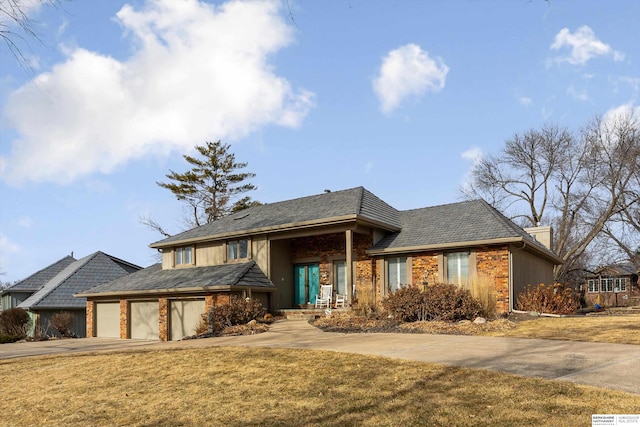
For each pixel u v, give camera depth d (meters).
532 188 38.88
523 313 18.19
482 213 21.98
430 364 9.02
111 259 33.38
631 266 46.66
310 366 9.51
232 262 24.70
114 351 14.02
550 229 27.81
